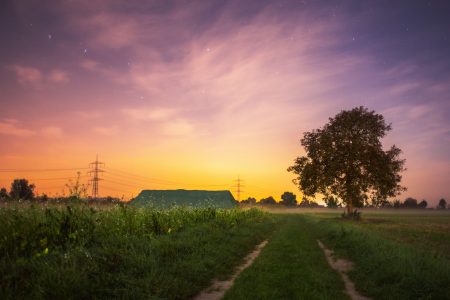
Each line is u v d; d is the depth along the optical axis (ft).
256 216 140.36
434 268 37.35
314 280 38.14
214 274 40.11
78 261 30.55
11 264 27.14
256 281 37.06
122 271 31.73
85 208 43.50
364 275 41.39
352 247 62.54
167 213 63.87
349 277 42.63
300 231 107.45
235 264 47.93
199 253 45.37
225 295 31.73
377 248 53.21
